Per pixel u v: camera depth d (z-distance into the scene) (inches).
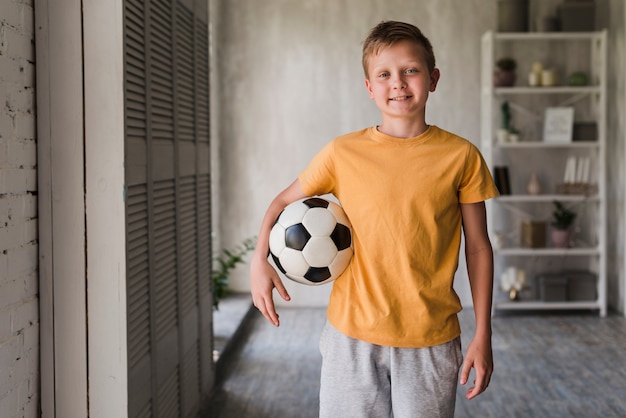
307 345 175.5
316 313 211.3
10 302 69.7
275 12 215.5
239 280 220.8
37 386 77.3
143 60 86.7
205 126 130.6
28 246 74.4
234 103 217.5
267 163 218.2
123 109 76.7
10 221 69.5
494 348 172.7
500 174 208.4
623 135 205.5
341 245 68.4
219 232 219.9
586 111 215.2
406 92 66.2
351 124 216.7
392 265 66.8
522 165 217.2
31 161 75.2
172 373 103.7
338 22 215.0
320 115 216.7
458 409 131.1
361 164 67.9
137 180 83.6
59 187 76.7
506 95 215.6
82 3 75.9
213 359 139.9
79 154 76.6
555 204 209.9
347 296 69.0
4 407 68.4
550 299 207.3
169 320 101.7
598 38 202.4
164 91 98.7
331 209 69.4
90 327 77.6
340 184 69.3
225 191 219.3
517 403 134.0
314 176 71.6
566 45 214.8
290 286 221.1
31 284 75.3
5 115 68.2
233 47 216.4
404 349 67.4
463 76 214.8
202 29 128.2
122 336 77.7
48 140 76.5
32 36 75.5
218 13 215.6
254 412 128.3
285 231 69.1
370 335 67.3
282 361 161.5
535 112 215.6
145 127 87.7
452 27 214.1
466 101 215.3
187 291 115.2
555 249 207.5
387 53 66.2
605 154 203.8
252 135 218.1
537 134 216.2
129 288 80.1
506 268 219.6
